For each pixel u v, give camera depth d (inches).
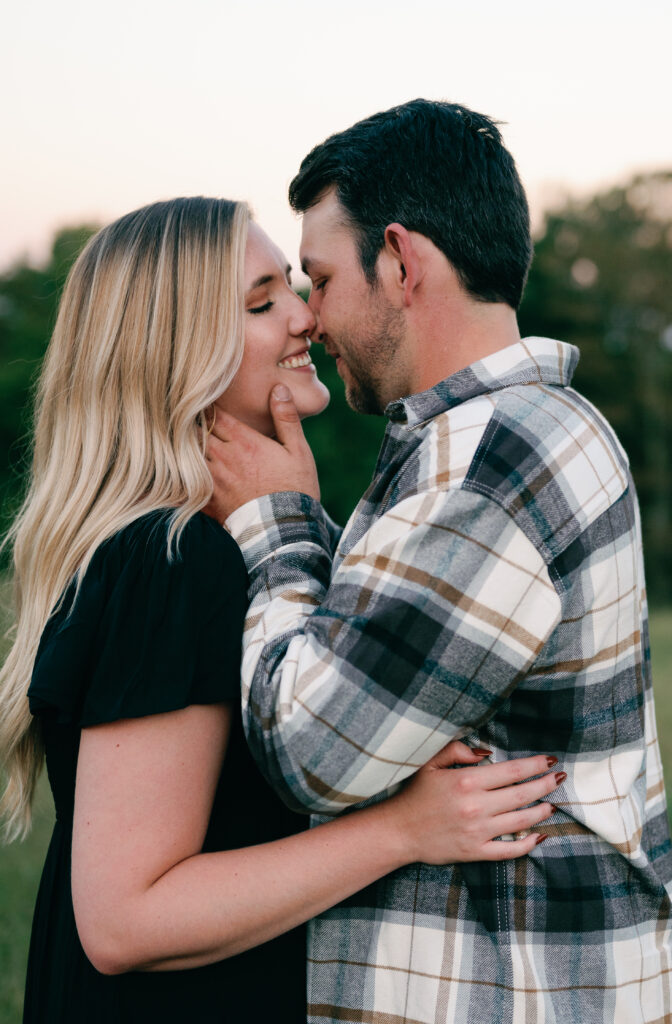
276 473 66.2
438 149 65.0
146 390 66.6
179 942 53.6
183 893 53.9
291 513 64.2
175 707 54.9
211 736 57.2
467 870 57.1
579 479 57.2
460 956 56.6
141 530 60.8
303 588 60.1
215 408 68.4
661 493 1211.2
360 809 59.2
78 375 68.7
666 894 61.0
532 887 56.8
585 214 1293.1
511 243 65.1
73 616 58.5
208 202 70.7
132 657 56.1
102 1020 58.0
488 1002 55.7
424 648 53.2
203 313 67.3
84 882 53.9
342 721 53.2
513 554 54.4
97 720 54.8
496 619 53.9
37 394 73.9
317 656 54.1
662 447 1218.6
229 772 61.2
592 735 58.7
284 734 53.8
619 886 58.9
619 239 1245.7
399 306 66.4
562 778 57.9
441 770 57.2
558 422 58.5
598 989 56.9
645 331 1231.5
